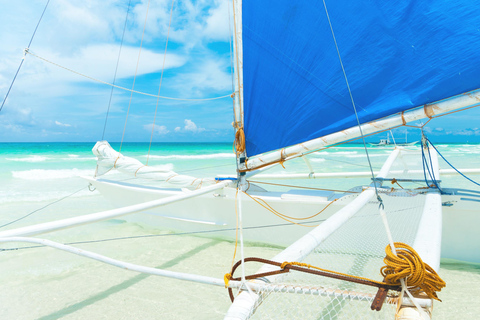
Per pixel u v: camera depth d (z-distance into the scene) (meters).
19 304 2.99
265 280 1.25
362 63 3.18
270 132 3.78
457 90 2.78
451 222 3.45
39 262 3.98
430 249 1.42
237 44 3.84
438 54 2.82
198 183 4.55
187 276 1.74
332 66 3.32
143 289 3.25
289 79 3.57
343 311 1.73
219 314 2.78
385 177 3.80
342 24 3.22
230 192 4.25
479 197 3.29
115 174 13.26
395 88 3.05
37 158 23.19
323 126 3.45
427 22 2.84
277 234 4.10
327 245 1.93
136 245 4.45
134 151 38.47
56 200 7.68
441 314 2.63
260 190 4.52
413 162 5.32
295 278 1.53
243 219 4.27
